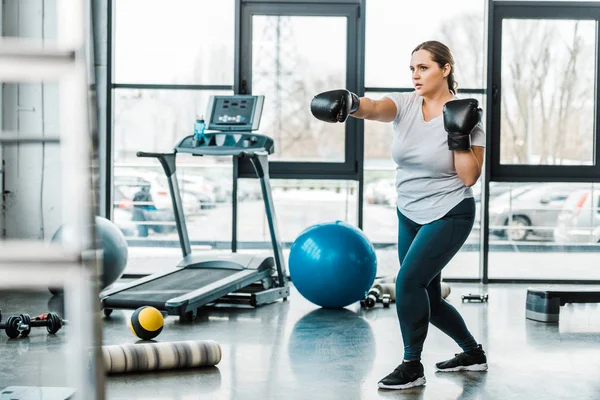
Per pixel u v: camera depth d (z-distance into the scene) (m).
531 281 7.00
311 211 7.07
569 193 7.03
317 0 6.83
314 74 6.91
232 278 5.48
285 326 4.87
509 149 6.96
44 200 6.52
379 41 6.91
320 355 4.05
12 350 4.02
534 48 6.89
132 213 7.10
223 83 6.97
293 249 5.53
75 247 0.97
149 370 3.63
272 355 4.04
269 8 6.85
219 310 5.46
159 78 6.96
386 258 7.16
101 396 0.97
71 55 0.98
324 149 6.95
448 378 3.57
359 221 6.94
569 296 5.12
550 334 4.70
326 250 5.38
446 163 3.21
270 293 5.75
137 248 7.12
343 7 6.85
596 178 6.95
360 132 6.89
